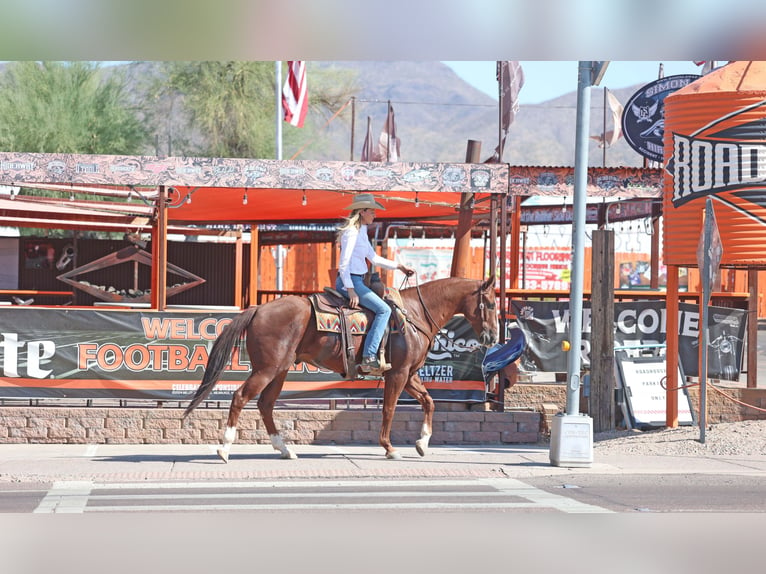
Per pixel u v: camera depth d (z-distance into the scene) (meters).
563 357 17.20
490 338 13.58
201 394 12.63
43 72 38.47
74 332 14.77
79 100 38.75
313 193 18.61
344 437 15.02
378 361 13.01
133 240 24.17
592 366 16.19
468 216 17.11
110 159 14.52
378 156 29.77
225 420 14.81
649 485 11.55
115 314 14.84
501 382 15.55
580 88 13.23
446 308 13.56
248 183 14.81
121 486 11.26
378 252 30.30
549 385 17.16
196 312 14.98
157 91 43.84
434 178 15.05
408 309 13.38
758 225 15.12
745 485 11.59
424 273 36.00
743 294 18.16
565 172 17.22
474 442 15.24
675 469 12.74
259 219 24.31
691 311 17.44
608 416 16.23
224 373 15.03
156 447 14.44
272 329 12.80
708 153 15.41
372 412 15.05
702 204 15.46
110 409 14.66
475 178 15.10
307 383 15.17
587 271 36.56
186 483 11.55
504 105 18.09
